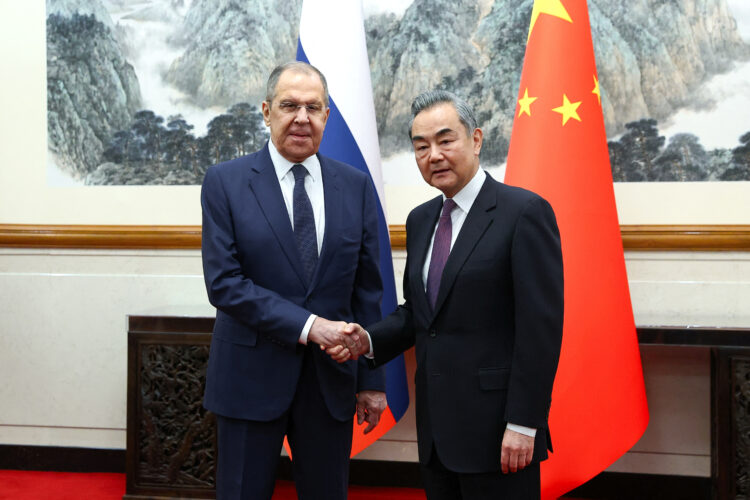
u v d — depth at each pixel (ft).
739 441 9.65
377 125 11.68
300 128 6.62
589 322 9.21
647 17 11.06
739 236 10.83
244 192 6.76
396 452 11.84
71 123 12.37
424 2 11.57
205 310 11.33
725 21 10.93
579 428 9.14
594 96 9.74
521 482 5.92
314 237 6.79
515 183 9.55
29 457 12.48
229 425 6.67
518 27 11.37
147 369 10.77
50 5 12.34
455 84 11.53
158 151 12.23
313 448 6.71
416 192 11.64
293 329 6.29
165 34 12.14
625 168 11.18
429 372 6.06
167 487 10.69
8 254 12.50
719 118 10.96
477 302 5.90
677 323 10.14
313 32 10.46
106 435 12.44
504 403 5.86
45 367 12.52
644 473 11.26
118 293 12.39
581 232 9.31
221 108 12.06
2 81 12.45
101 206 12.37
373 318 7.12
